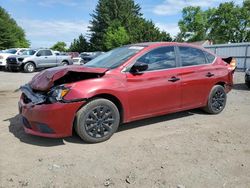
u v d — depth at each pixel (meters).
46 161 4.34
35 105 4.77
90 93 4.84
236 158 4.43
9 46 70.94
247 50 23.19
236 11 69.19
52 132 4.74
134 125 6.02
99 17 78.06
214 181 3.76
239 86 12.46
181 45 6.25
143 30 66.12
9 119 6.52
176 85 5.90
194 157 4.46
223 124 6.13
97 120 5.01
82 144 4.99
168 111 5.91
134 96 5.34
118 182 3.74
